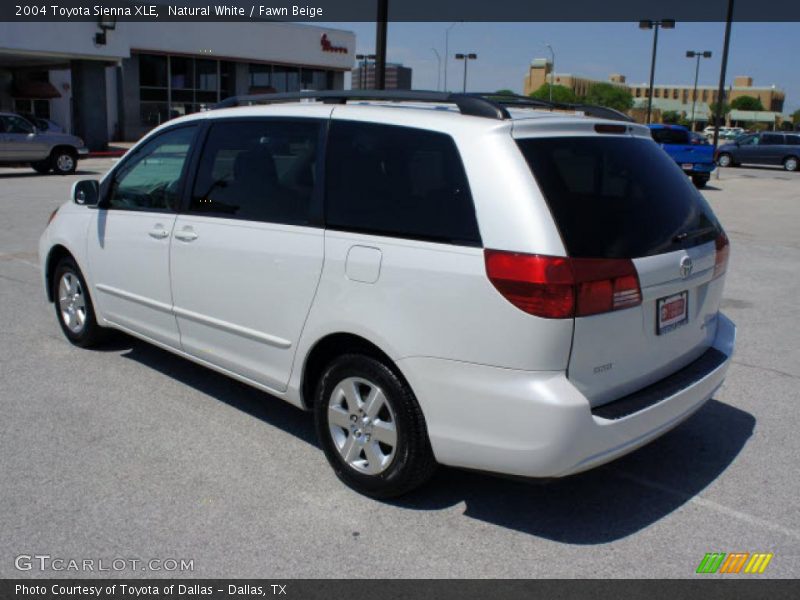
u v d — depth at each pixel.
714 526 3.55
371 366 3.57
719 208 17.69
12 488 3.74
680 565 3.24
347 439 3.78
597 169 3.45
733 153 34.91
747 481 3.99
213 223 4.34
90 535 3.36
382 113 3.71
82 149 22.55
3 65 34.09
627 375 3.38
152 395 5.00
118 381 5.24
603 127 3.61
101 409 4.75
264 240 4.02
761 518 3.63
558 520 3.58
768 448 4.39
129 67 37.16
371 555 3.26
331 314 3.68
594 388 3.23
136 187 5.04
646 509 3.70
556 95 92.94
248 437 4.40
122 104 37.50
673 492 3.87
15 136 20.95
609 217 3.30
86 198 5.35
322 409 3.87
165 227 4.67
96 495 3.70
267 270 4.00
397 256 3.41
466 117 3.44
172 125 4.85
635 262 3.28
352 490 3.80
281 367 4.05
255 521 3.50
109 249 5.21
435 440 3.38
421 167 3.46
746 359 6.06
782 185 25.16
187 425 4.54
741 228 14.09
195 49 38.25
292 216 3.93
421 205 3.42
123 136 37.78
